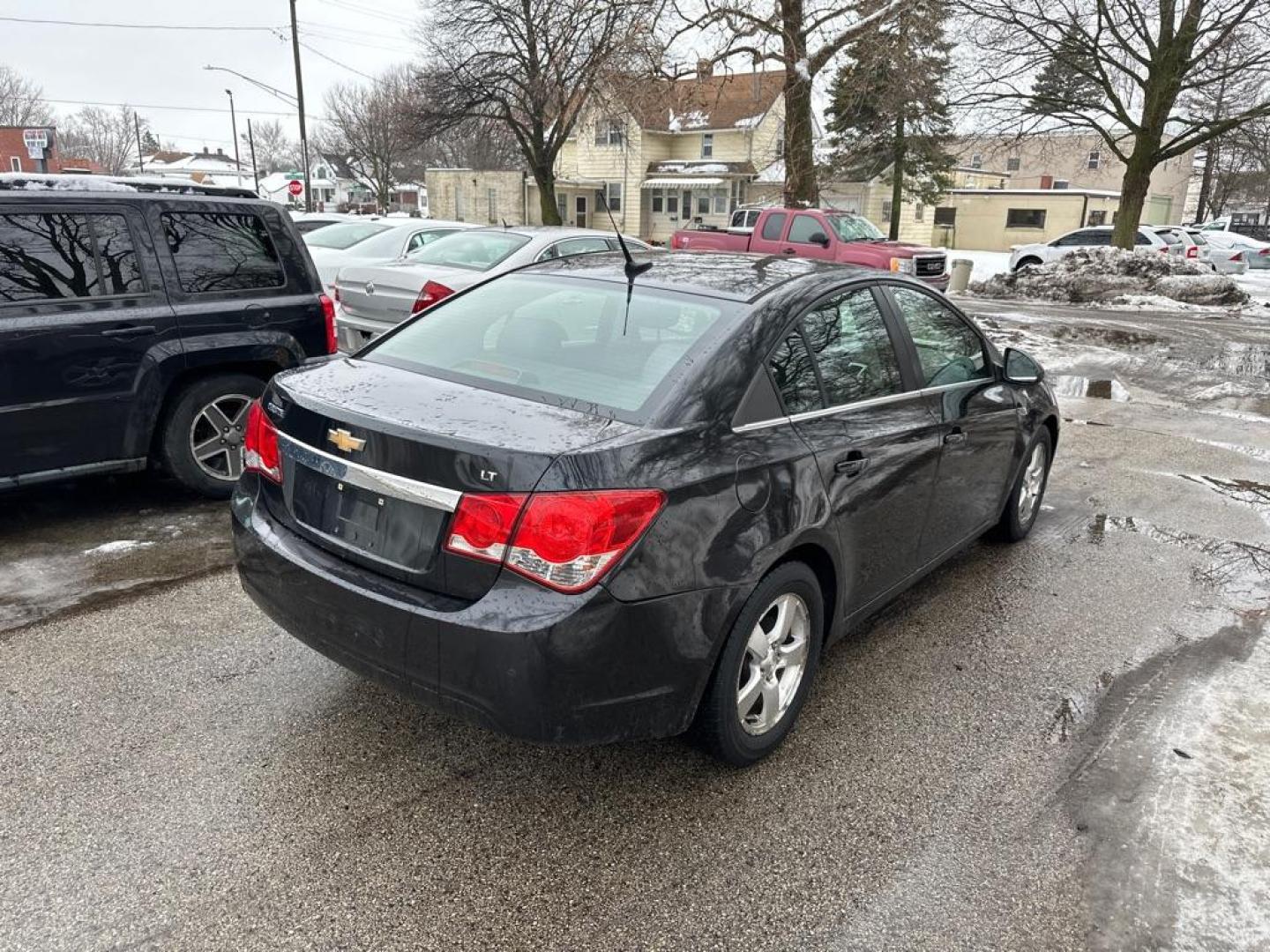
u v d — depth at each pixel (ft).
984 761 10.07
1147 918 7.88
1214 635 13.35
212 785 9.12
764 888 8.06
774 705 9.79
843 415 10.44
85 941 7.18
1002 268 107.34
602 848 8.48
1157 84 71.31
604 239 29.35
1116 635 13.26
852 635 13.07
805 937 7.53
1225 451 24.57
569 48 92.32
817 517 9.64
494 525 7.61
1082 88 74.79
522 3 102.58
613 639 7.75
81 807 8.72
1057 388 33.71
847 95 70.08
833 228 54.85
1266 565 16.15
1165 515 18.84
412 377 9.75
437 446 7.89
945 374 12.96
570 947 7.34
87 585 13.60
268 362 17.26
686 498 8.16
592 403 8.86
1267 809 9.36
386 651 8.22
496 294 11.68
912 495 11.74
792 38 65.26
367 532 8.49
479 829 8.68
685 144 152.66
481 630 7.58
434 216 169.68
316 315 17.79
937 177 123.24
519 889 7.94
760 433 9.19
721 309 10.00
